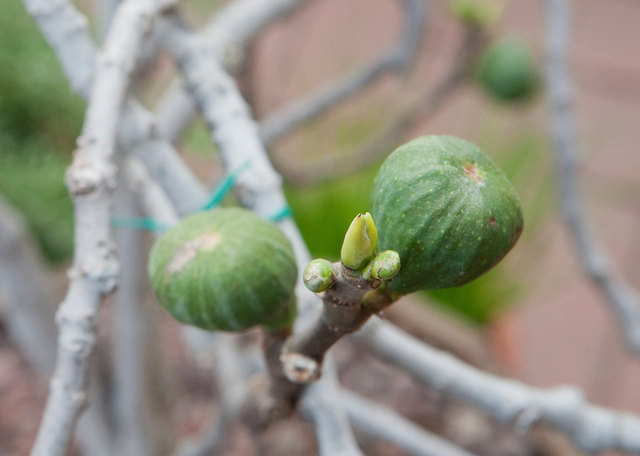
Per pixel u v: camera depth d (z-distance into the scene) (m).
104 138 0.44
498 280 1.29
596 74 2.04
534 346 1.55
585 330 1.58
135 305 0.77
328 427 0.45
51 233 1.43
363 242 0.37
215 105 0.49
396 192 0.38
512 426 0.51
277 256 0.42
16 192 1.40
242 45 0.66
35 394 1.26
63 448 0.42
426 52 1.68
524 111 1.34
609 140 1.89
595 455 0.52
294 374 0.42
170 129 0.70
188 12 1.21
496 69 1.13
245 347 0.70
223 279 0.41
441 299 1.30
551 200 1.29
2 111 1.47
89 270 0.42
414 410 1.25
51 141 1.52
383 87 1.57
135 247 0.69
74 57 0.48
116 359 0.83
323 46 1.96
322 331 0.41
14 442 1.18
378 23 2.10
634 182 1.82
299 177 1.20
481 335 1.29
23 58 1.46
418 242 0.38
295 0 0.67
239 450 1.16
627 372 1.52
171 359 1.31
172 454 0.92
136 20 0.46
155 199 0.55
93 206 0.42
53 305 0.80
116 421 0.90
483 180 0.38
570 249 1.61
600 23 2.17
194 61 0.49
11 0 1.45
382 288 0.39
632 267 1.68
